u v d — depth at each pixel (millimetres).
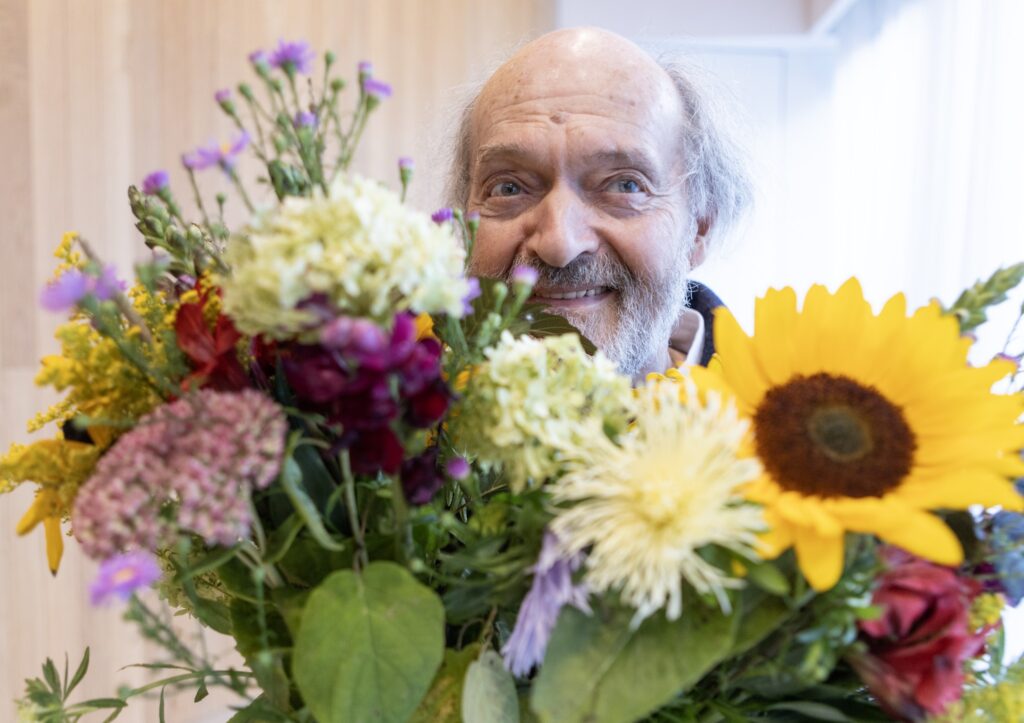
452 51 1891
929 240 1912
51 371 477
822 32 2379
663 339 1015
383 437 437
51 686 574
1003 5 1650
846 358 506
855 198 2297
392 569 470
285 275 395
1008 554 515
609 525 433
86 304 447
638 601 419
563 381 482
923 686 443
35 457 495
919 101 1995
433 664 459
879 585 456
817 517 428
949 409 468
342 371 421
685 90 1055
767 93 2537
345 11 1737
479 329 586
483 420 482
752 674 478
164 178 512
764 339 517
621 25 2314
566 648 453
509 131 922
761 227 2363
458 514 587
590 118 909
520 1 1993
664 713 501
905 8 2074
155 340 501
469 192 1128
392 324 418
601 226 931
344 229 414
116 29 1480
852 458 461
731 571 439
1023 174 1603
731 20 2379
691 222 1038
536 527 473
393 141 1805
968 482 437
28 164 1393
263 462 418
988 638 529
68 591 1444
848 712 512
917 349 489
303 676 457
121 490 405
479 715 480
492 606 513
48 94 1413
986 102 1696
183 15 1554
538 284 937
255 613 531
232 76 1618
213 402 432
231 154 473
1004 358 580
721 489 429
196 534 516
